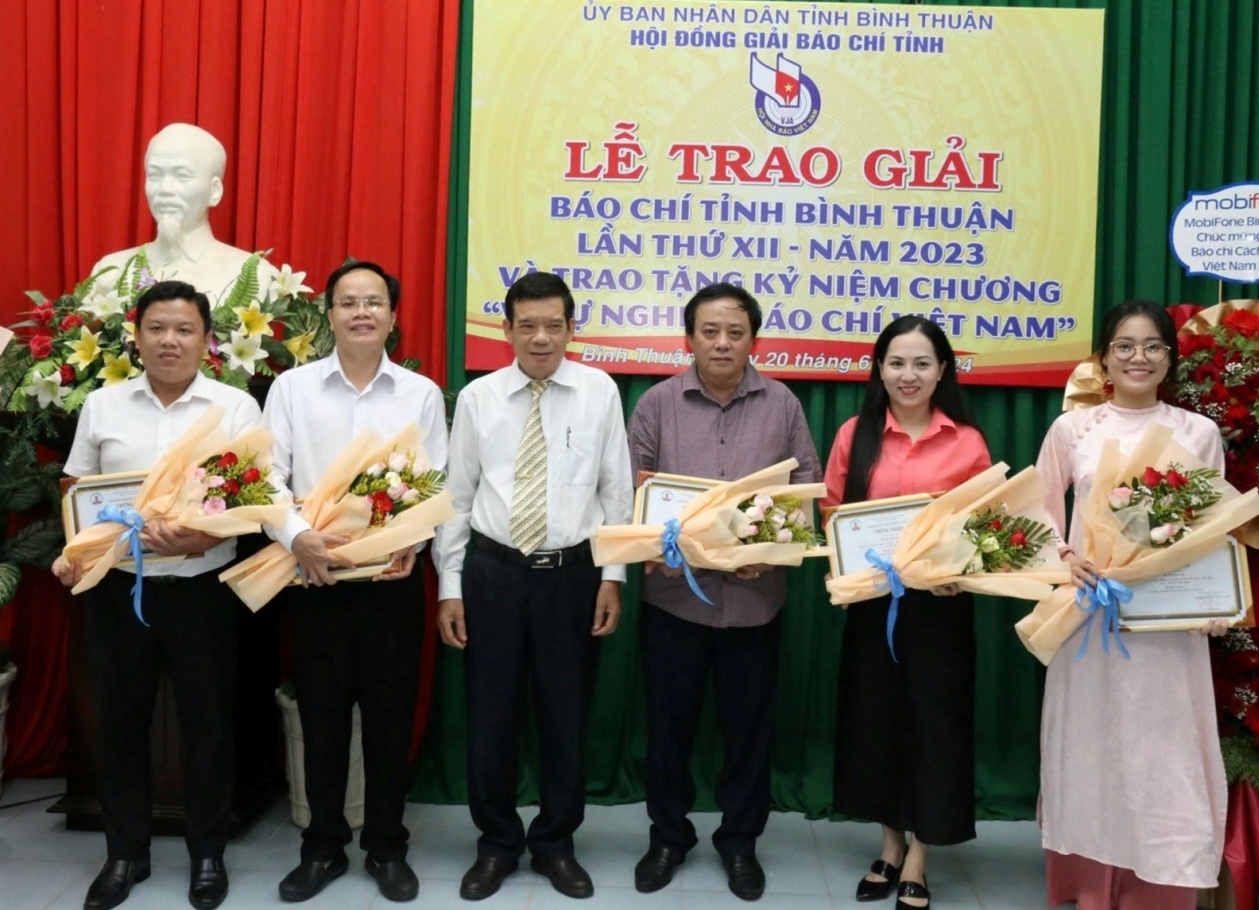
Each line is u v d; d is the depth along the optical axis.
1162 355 2.10
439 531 2.32
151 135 2.89
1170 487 1.98
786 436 2.36
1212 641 2.36
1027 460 2.86
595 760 2.89
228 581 2.10
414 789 2.89
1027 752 2.86
